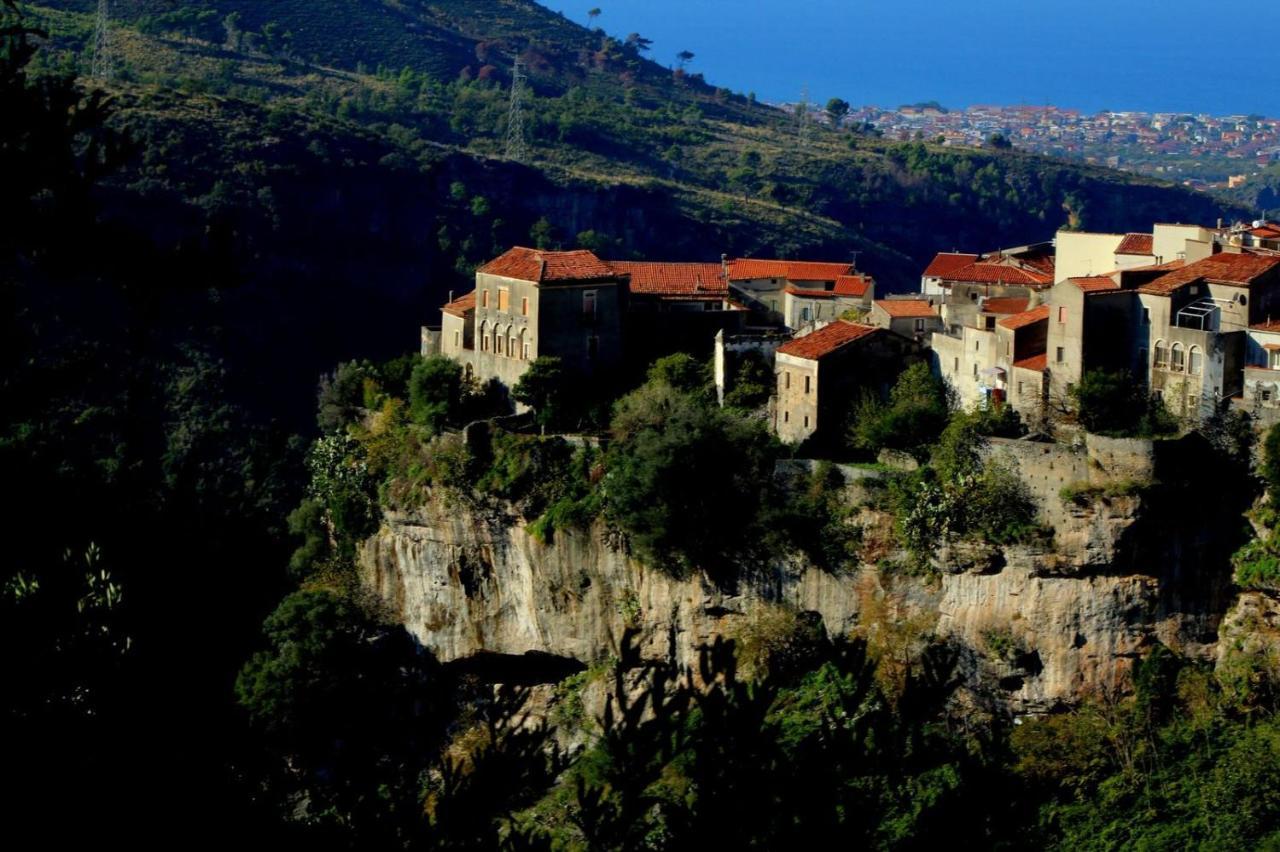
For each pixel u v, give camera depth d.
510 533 120.56
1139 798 93.19
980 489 103.00
